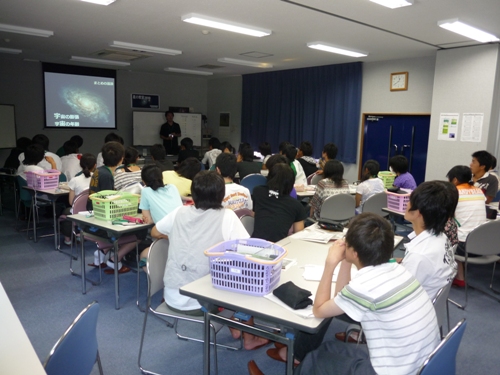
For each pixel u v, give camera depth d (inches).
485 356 99.4
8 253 165.8
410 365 52.9
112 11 162.4
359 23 172.9
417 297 55.1
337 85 293.4
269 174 112.8
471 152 219.1
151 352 97.4
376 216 59.0
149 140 375.9
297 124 323.6
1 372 44.6
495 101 212.8
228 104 392.8
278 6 150.6
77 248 173.0
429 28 178.9
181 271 81.9
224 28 180.5
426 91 251.8
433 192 76.0
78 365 52.9
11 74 304.7
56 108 325.1
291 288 66.4
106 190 133.0
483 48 209.6
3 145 294.0
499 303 128.6
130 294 129.3
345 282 68.2
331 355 64.9
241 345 99.9
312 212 165.0
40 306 120.0
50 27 191.5
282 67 314.3
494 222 116.9
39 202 185.5
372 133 284.2
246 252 74.8
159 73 371.6
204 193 81.6
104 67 338.3
